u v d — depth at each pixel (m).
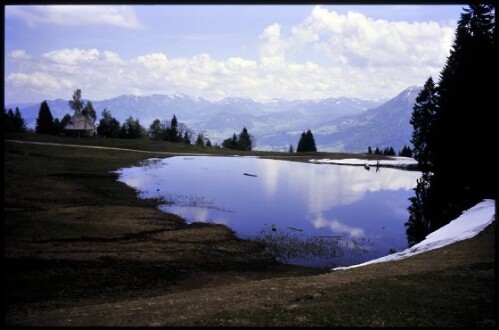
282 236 41.78
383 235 43.25
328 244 39.34
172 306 18.84
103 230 39.12
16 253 29.91
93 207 49.16
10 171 68.62
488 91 45.97
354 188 78.12
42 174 70.19
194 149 155.00
